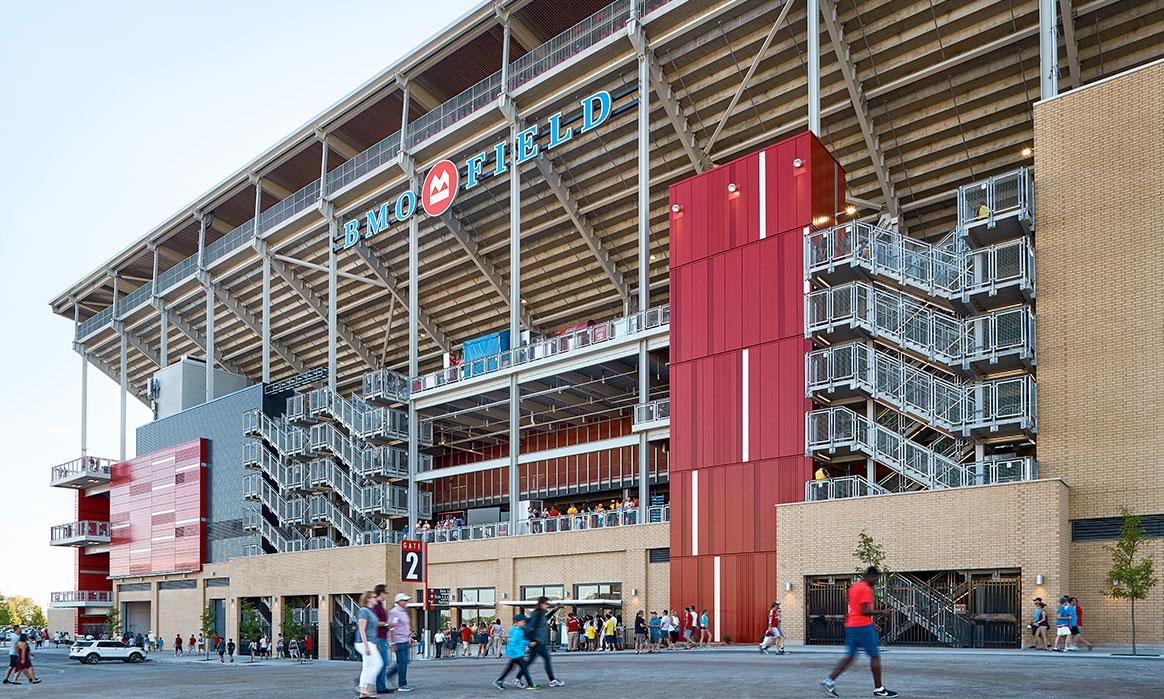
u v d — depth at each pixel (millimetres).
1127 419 25609
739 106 39469
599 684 15672
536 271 51969
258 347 72250
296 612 54625
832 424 30562
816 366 31234
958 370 28703
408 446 53156
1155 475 24938
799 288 32688
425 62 47469
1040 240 27938
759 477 32844
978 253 28281
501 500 54094
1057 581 24641
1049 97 29172
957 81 34812
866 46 35312
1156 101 26156
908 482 30688
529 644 15531
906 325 29328
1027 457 26344
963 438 28562
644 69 39156
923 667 17672
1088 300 26750
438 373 49625
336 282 57938
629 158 43531
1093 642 25328
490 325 57781
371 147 53312
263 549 59562
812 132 33469
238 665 41688
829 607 29188
